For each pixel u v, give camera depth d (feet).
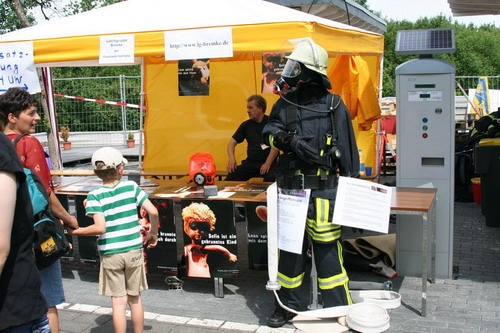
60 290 12.00
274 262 13.69
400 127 17.03
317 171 13.16
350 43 18.44
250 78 28.07
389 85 105.70
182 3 20.18
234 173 24.29
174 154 29.25
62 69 70.54
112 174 12.64
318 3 33.24
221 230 15.99
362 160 25.70
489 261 19.10
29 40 18.40
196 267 16.35
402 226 17.34
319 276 13.71
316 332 13.38
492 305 15.07
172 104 29.07
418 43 16.81
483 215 25.85
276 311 14.23
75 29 18.65
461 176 28.99
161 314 15.01
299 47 13.24
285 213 13.48
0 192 7.64
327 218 13.26
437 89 16.58
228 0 20.11
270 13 17.92
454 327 13.73
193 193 17.51
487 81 47.55
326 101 13.21
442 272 17.26
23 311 8.13
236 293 16.57
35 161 11.94
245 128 24.54
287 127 13.28
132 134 54.80
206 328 14.03
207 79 28.27
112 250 12.48
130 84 54.44
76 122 54.39
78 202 17.79
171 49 16.96
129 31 17.38
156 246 16.78
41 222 10.73
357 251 18.21
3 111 11.95
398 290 16.31
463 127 43.27
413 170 17.08
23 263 8.20
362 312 13.33
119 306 12.60
